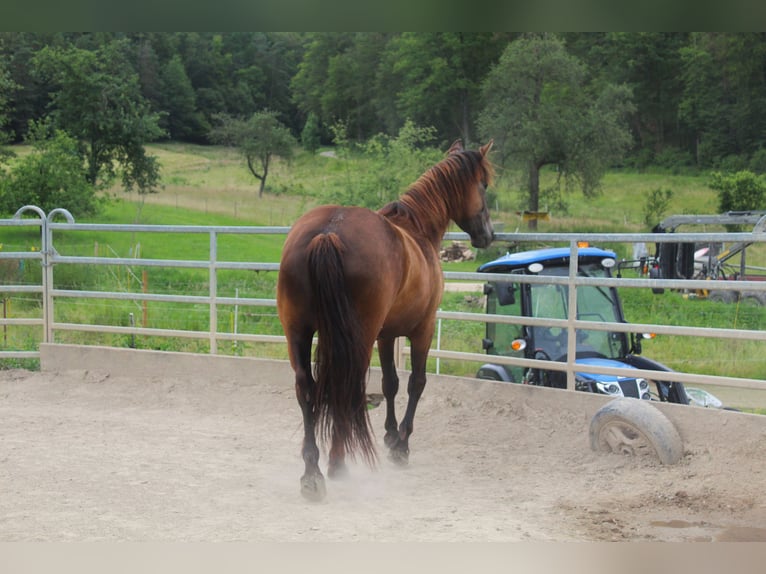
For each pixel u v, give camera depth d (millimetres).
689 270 15391
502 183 50531
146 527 4082
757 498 4891
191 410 7863
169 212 45531
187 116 77562
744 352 12078
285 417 7531
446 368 11977
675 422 5953
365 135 73438
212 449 6324
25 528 3998
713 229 33312
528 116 46750
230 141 68062
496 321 7133
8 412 7574
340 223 4738
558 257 7586
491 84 48812
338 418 4516
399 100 64062
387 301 4789
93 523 4129
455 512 4609
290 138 64625
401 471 5766
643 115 65875
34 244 24062
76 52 42406
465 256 27219
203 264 8578
